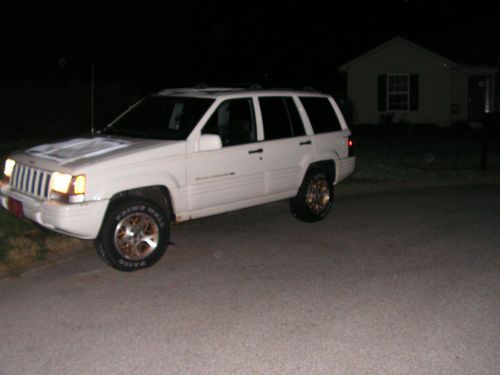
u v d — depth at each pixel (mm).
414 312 5789
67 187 6570
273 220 9523
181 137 7516
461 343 5141
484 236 8516
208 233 8734
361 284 6570
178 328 5465
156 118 8195
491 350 5016
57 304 6023
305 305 5984
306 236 8562
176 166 7297
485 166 14070
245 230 8906
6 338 5273
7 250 7508
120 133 8047
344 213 10023
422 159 15445
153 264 7152
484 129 13984
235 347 5094
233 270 7062
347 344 5133
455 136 21328
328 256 7598
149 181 7043
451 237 8461
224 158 7809
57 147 7508
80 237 6711
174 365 4797
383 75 24859
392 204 10766
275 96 8688
